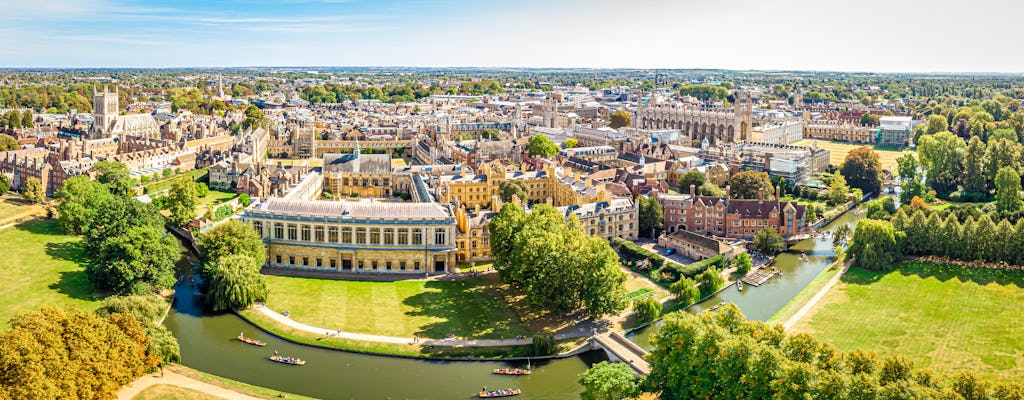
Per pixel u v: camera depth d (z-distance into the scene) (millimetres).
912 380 139500
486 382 192000
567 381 193500
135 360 175000
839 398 136125
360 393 184125
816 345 155250
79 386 156625
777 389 143000
